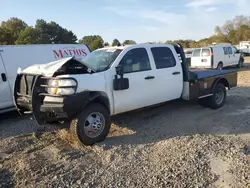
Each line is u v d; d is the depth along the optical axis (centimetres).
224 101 793
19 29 6544
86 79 495
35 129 622
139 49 603
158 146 497
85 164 436
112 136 556
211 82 746
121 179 385
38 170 417
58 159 456
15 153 488
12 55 768
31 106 488
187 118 673
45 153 483
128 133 572
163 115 703
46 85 480
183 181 372
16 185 380
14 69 759
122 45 622
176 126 612
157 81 624
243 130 572
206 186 359
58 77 466
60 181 384
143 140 530
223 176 382
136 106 595
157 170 406
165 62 652
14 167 431
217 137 531
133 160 444
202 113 717
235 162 420
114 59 559
